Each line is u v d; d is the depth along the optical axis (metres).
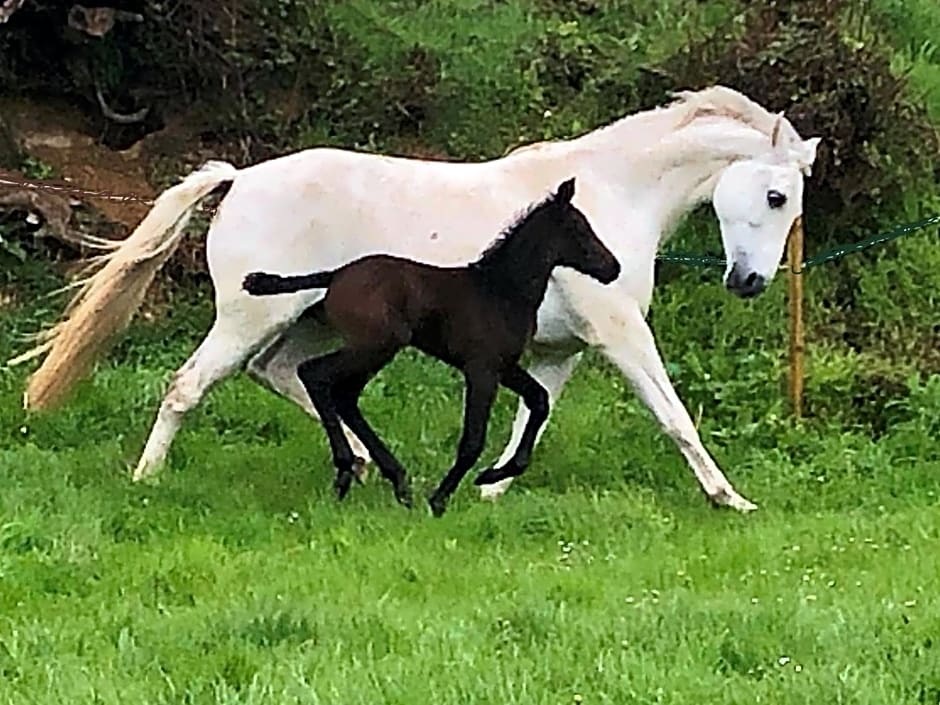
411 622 5.37
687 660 4.95
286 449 8.02
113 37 10.95
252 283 6.89
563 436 8.26
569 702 4.65
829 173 10.02
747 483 7.81
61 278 9.99
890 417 8.73
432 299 6.81
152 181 10.62
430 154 10.75
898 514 7.11
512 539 6.64
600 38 11.52
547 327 7.40
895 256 10.10
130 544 6.42
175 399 7.30
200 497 7.05
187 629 5.27
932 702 4.70
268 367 7.64
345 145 10.79
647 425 8.44
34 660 5.09
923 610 5.46
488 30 11.74
